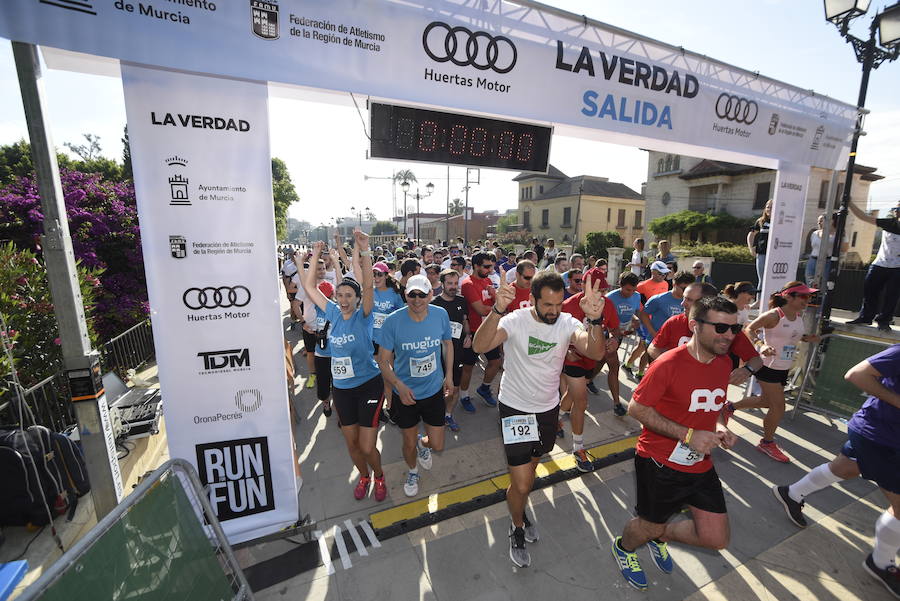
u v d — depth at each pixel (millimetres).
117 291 6863
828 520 3156
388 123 3152
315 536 3004
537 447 2723
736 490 3514
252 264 2605
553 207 37312
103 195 7406
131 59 2135
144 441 3682
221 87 2412
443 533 3027
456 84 3006
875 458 2482
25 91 1990
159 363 2535
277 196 31734
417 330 3133
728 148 4449
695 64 4055
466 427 4660
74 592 1383
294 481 2918
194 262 2498
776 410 3902
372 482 3586
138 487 1756
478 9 3002
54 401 3893
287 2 2428
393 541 2951
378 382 3236
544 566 2729
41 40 1952
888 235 5191
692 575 2662
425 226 68688
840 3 4688
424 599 2492
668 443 2289
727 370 2293
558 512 3250
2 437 2713
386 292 4836
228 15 2301
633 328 5191
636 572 2572
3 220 5996
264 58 2416
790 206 5184
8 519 2736
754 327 3896
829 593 2531
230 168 2486
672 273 8617
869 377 2414
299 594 2543
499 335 2600
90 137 19953
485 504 3330
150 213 2393
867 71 5172
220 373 2646
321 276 5461
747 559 2785
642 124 3863
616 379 4758
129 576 1612
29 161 16219
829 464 2889
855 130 5336
